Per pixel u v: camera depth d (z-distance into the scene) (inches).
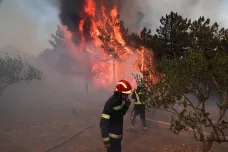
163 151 228.4
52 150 232.4
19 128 300.8
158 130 303.1
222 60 171.0
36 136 271.7
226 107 170.4
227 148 232.4
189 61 166.6
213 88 185.9
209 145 180.7
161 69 183.3
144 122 295.6
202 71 167.2
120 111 165.5
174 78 168.7
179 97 171.3
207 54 373.4
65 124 324.8
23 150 229.8
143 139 267.4
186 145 241.9
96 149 236.8
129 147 242.5
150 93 178.9
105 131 155.6
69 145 247.1
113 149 169.2
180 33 457.4
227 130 287.9
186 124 179.5
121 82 164.2
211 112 397.7
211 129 292.5
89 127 312.8
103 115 158.9
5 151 225.6
